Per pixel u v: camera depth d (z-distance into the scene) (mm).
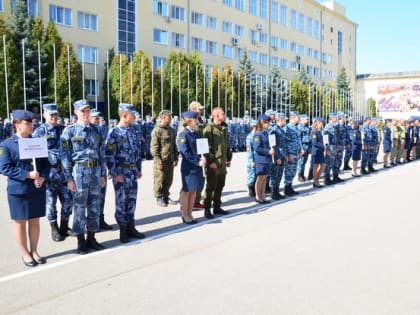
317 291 4137
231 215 7723
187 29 36844
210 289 4199
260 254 5320
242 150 25078
